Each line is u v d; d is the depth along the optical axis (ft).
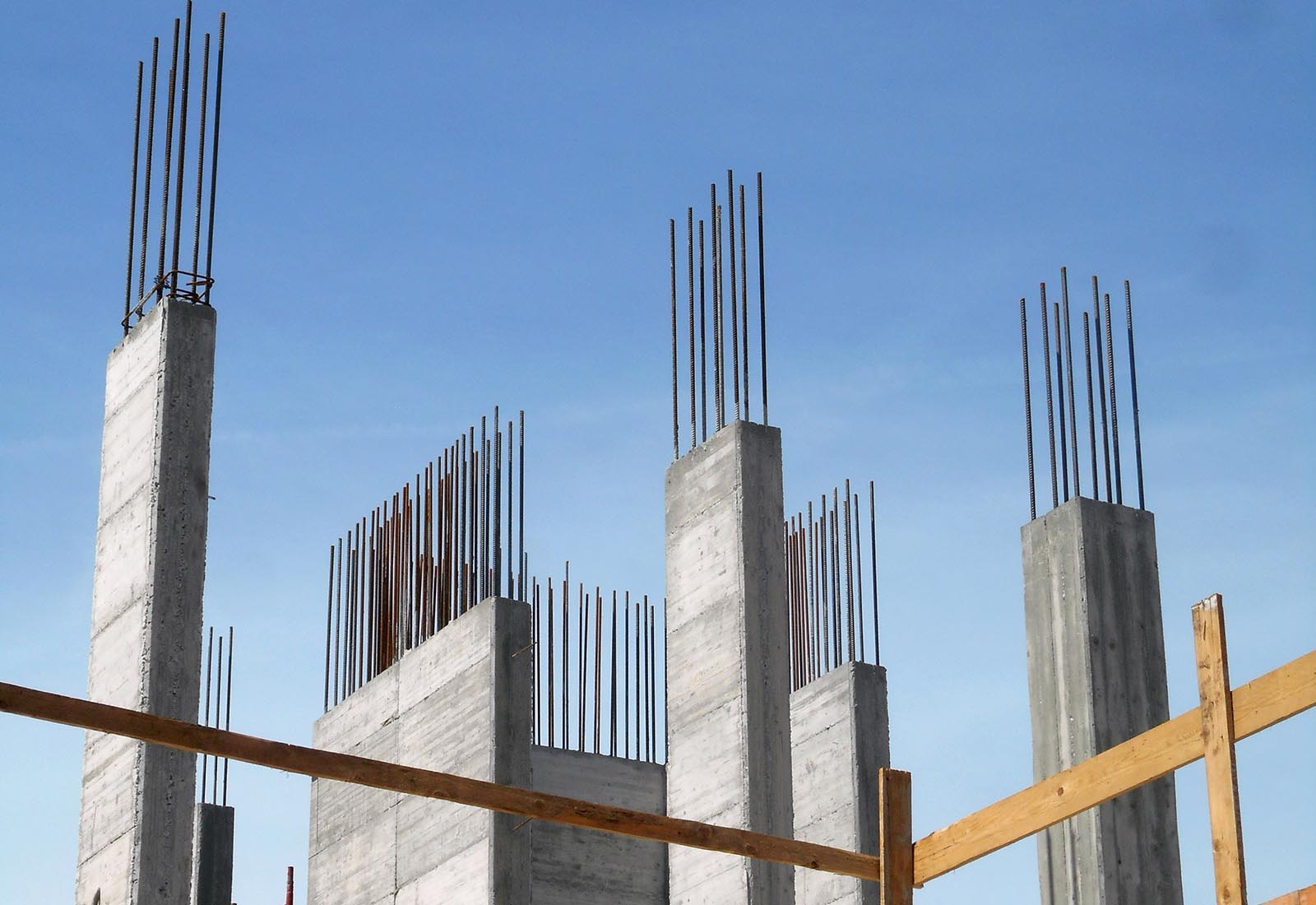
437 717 57.82
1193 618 25.88
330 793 63.67
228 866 76.84
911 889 29.58
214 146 46.62
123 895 41.81
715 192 54.13
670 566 53.01
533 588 69.15
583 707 68.85
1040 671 46.26
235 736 27.20
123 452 46.03
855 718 65.05
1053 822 27.45
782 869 48.49
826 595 67.82
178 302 45.14
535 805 28.48
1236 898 24.25
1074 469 46.98
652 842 69.26
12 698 26.03
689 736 50.96
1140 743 26.40
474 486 58.95
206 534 44.14
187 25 47.21
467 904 54.29
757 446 51.24
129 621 43.83
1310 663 24.11
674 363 54.24
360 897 60.18
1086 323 48.08
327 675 65.57
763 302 52.60
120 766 43.16
